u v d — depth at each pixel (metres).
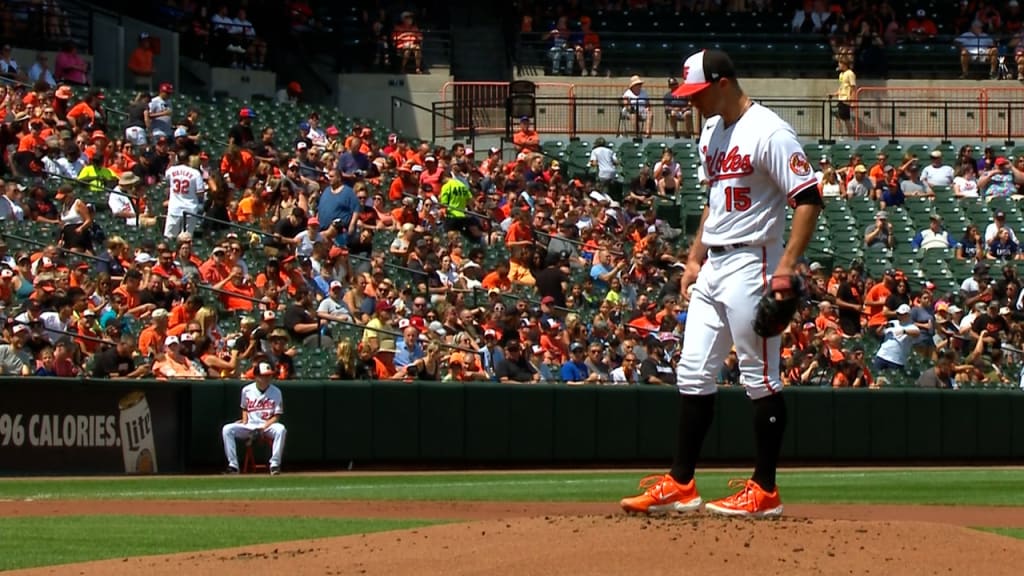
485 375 27.78
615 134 48.03
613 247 36.69
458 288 32.03
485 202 38.22
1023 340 35.41
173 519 16.05
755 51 52.16
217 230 32.03
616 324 31.38
